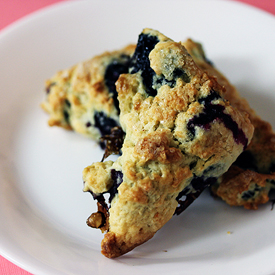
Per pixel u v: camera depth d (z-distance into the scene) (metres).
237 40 0.38
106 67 0.33
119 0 0.40
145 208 0.27
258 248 0.28
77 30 0.39
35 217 0.31
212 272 0.27
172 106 0.28
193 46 0.34
